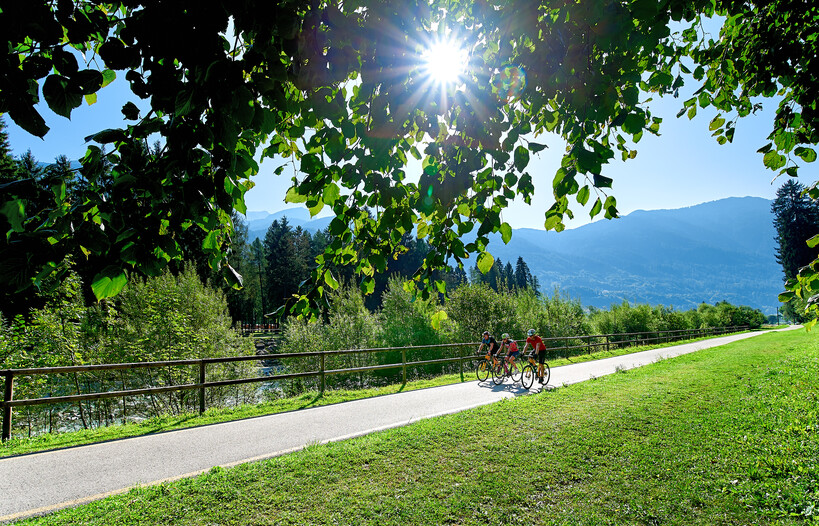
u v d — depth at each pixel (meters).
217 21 1.26
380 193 2.19
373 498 4.40
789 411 7.04
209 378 14.12
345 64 1.76
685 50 4.04
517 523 4.01
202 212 1.47
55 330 11.22
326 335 19.66
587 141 1.89
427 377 18.80
